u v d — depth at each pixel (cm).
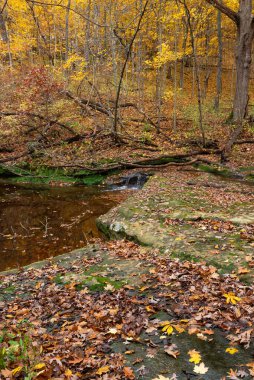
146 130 2162
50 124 2073
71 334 450
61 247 978
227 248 686
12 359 372
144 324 462
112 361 388
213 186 1340
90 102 2192
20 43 2566
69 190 1633
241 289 520
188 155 1766
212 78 3719
